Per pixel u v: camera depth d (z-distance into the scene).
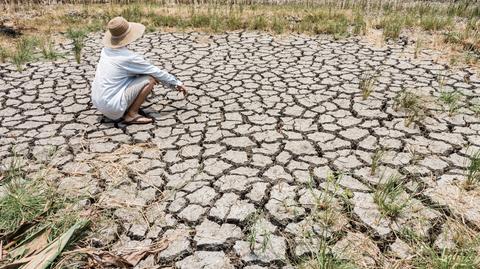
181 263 2.70
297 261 2.69
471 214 3.05
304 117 4.49
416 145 3.92
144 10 9.62
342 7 9.98
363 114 4.52
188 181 3.47
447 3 10.11
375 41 7.20
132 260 2.70
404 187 3.34
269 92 5.14
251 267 2.65
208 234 2.92
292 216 3.05
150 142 4.06
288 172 3.56
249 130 4.25
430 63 6.09
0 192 3.31
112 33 4.11
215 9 9.41
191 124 4.40
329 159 3.73
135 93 4.26
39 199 3.15
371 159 3.72
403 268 2.62
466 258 2.60
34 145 4.05
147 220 3.05
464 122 4.33
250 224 2.99
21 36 7.78
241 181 3.45
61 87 5.47
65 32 8.13
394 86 5.25
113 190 3.38
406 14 8.95
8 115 4.68
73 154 3.89
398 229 2.92
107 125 4.41
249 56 6.54
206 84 5.45
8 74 5.95
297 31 7.88
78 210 3.13
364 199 3.21
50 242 2.71
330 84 5.35
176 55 6.67
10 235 2.79
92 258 2.66
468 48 6.72
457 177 3.45
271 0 10.79
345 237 2.87
